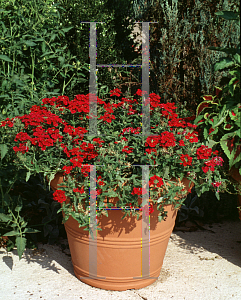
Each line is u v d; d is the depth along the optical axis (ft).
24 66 10.89
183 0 10.10
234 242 10.33
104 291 7.65
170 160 7.15
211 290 7.72
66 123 7.91
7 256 9.14
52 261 8.98
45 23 11.21
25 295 7.37
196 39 9.85
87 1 11.62
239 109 8.34
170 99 10.37
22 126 8.01
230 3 9.72
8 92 10.01
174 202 7.35
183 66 10.14
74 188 7.00
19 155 7.10
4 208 9.61
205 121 8.60
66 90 12.03
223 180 7.82
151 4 10.31
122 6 13.23
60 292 7.53
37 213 10.56
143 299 7.31
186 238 10.61
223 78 8.82
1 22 9.67
